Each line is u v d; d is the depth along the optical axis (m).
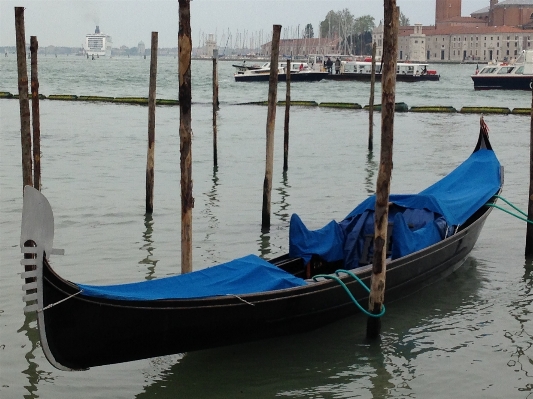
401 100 58.03
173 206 19.02
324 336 11.00
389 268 11.64
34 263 8.24
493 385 9.60
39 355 10.24
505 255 15.02
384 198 10.32
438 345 10.77
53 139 32.22
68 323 8.55
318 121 41.09
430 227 12.89
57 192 20.58
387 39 9.95
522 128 37.66
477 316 11.82
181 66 11.42
